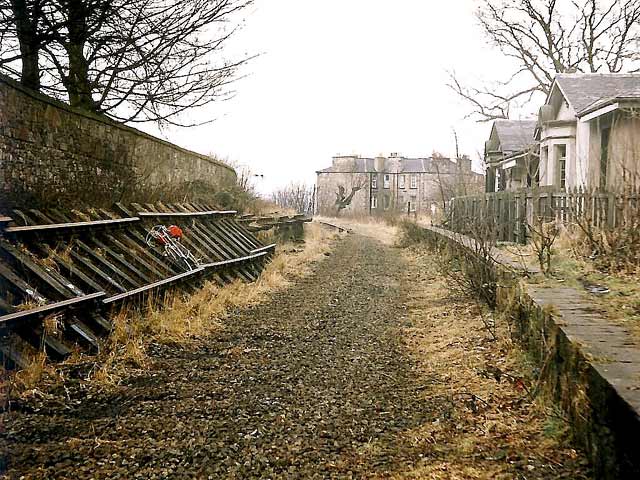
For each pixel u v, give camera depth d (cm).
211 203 1597
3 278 611
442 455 395
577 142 1845
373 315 917
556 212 1115
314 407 495
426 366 631
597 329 441
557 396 432
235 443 418
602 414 324
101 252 847
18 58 936
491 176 3288
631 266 742
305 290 1171
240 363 630
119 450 401
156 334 712
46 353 565
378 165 7794
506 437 415
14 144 784
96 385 533
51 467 372
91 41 1054
